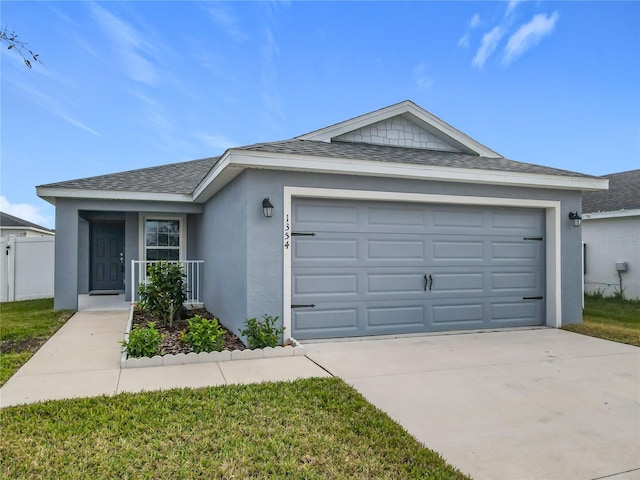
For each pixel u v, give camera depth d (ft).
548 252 27.32
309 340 22.33
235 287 23.00
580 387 15.56
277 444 10.80
